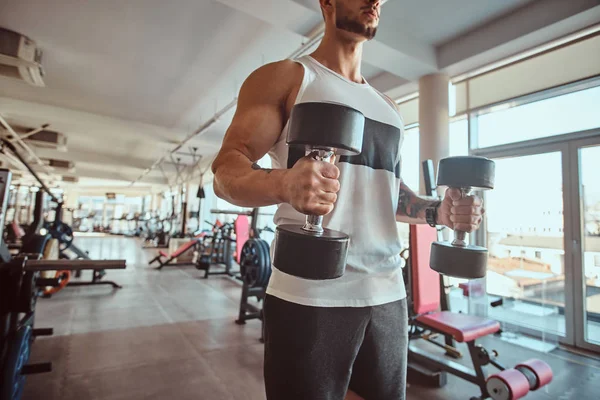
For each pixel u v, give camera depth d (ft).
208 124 18.52
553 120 10.37
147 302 12.76
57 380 6.67
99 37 12.23
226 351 8.40
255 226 11.53
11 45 11.82
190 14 10.81
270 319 2.28
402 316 2.59
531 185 10.98
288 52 12.89
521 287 11.11
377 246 2.43
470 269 2.65
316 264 1.62
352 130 1.59
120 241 38.73
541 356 9.02
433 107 11.95
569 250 10.01
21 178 40.37
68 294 13.50
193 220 34.86
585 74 9.53
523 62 10.89
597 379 7.68
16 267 4.81
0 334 4.86
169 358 7.88
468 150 12.37
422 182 11.88
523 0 9.50
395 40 10.73
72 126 23.31
